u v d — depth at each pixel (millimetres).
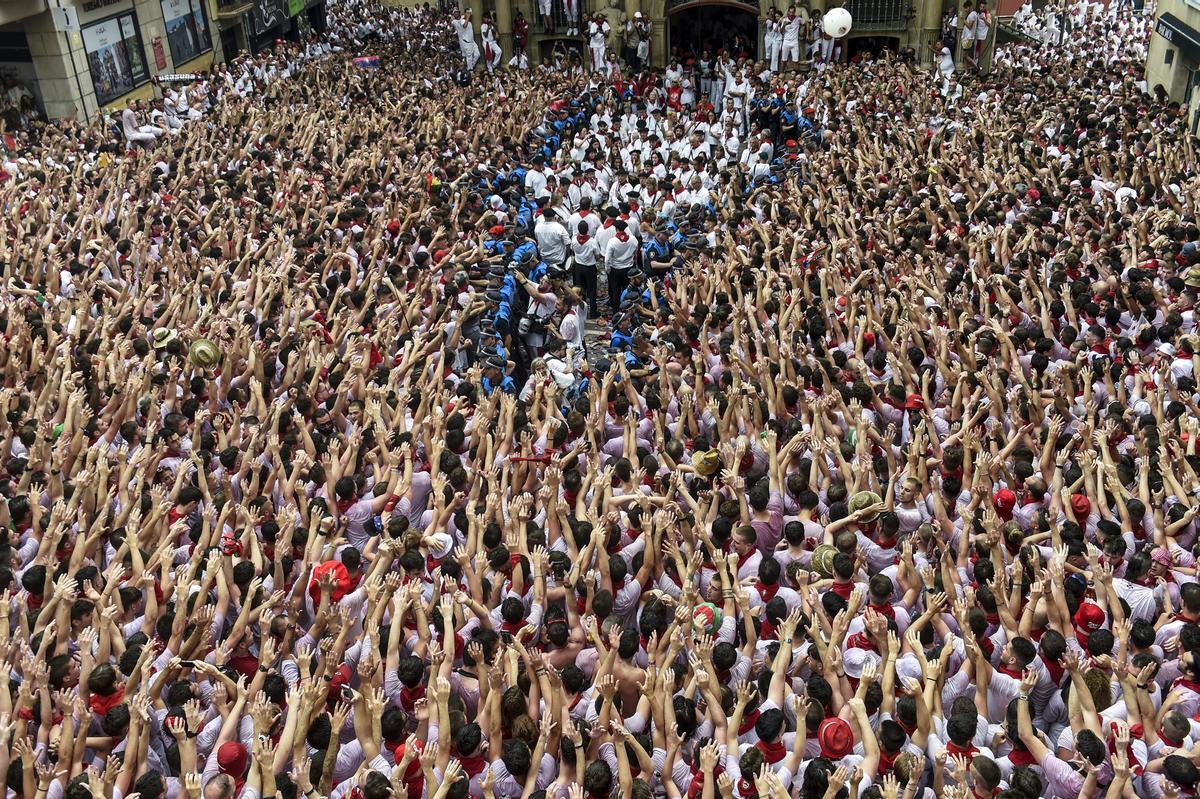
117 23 29875
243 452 9586
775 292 13359
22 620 7230
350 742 6340
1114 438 9281
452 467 9008
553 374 12289
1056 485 8461
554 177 20562
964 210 16500
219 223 16516
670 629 6875
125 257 15367
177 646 7031
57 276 14555
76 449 9609
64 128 24375
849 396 10484
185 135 23219
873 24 34781
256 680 6629
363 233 16297
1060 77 27953
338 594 7656
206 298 13664
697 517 8203
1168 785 5629
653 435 10250
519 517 8172
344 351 11945
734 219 16875
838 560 7320
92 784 5730
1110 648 6656
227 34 37094
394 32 42250
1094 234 14523
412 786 5930
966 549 7812
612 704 6238
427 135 22812
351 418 10609
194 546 8359
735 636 7254
